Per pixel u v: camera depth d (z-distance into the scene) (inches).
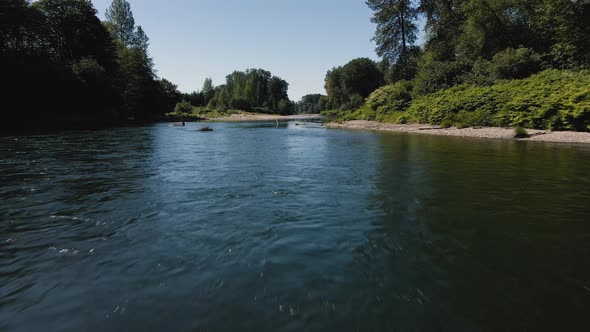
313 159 446.9
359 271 137.6
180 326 102.7
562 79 743.7
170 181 312.0
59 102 1291.8
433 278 131.7
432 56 1482.5
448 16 1454.2
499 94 829.2
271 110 4503.0
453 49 1422.2
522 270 137.3
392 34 1633.9
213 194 264.4
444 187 281.1
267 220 202.4
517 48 1058.7
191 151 542.0
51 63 1270.9
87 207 229.5
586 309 109.6
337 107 3535.9
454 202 236.8
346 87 3184.1
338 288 124.3
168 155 491.5
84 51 1584.6
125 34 2164.1
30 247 164.7
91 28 1625.2
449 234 177.6
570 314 107.0
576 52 882.1
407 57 1651.1
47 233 182.7
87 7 1600.6
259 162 425.7
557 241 166.6
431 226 189.9
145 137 803.4
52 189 279.0
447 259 148.3
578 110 618.8
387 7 1556.3
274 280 130.4
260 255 153.3
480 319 105.0
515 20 1131.3
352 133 953.5
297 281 129.5
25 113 1167.0
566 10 873.5
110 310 112.0
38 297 120.7
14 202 240.7
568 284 125.9
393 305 113.1
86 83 1379.2
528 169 350.0
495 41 1145.4
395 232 181.2
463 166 374.3
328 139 752.3
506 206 225.9
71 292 124.0
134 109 1899.6
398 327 101.2
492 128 767.1
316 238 173.3
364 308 111.4
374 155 475.2
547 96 701.3
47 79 1219.9
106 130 1023.0
